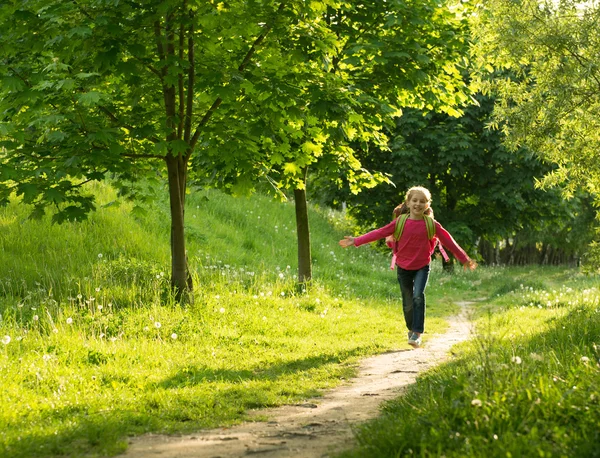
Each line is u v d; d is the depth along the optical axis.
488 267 39.03
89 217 18.38
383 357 9.46
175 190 12.32
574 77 12.19
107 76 10.72
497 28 12.79
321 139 13.20
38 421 5.37
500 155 27.62
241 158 11.84
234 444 4.37
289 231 27.81
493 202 30.08
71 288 13.21
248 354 9.66
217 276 16.45
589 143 12.85
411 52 13.53
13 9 9.41
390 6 14.00
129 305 12.23
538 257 60.62
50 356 8.17
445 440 3.61
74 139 10.09
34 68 9.80
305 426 4.95
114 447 4.25
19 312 11.50
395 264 8.75
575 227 44.50
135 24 9.84
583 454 3.35
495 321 11.85
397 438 3.74
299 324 12.56
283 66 11.09
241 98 11.37
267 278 18.11
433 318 15.78
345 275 22.52
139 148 12.47
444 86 15.38
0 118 10.54
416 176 27.55
